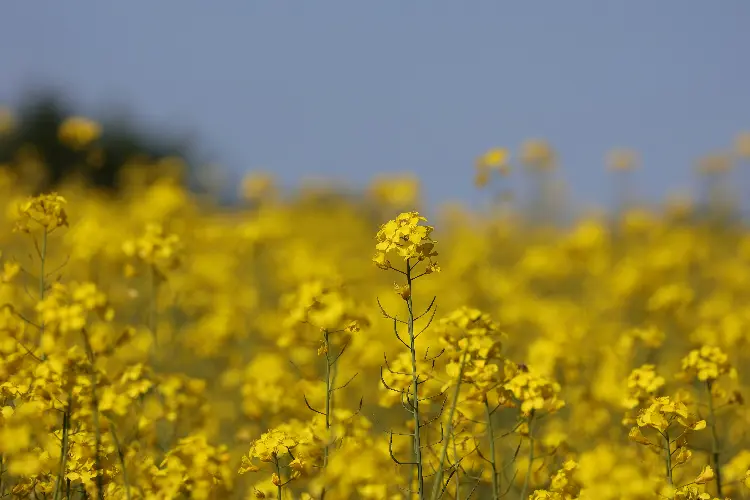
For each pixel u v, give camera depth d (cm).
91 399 595
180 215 1498
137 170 2114
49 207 725
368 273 1476
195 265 1375
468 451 669
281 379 824
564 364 905
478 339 607
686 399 711
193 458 652
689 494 598
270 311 1351
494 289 1440
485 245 1642
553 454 692
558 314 1224
